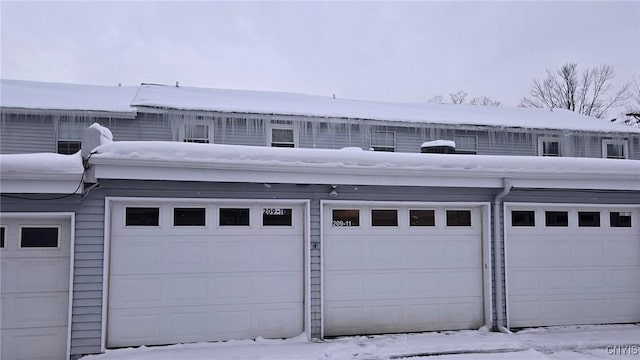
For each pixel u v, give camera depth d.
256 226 7.37
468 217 8.21
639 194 8.77
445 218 8.10
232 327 7.14
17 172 6.13
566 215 8.54
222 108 12.11
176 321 6.95
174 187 6.99
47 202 6.55
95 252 6.63
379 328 7.66
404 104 15.77
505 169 7.74
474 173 7.65
